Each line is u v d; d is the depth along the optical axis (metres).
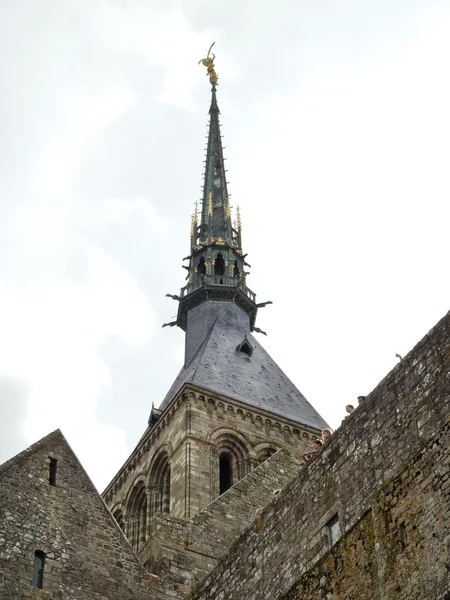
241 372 101.06
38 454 33.91
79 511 33.31
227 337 106.25
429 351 27.47
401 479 24.69
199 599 31.56
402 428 27.30
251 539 30.80
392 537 24.08
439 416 26.30
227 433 92.31
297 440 95.38
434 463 24.09
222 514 37.59
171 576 34.31
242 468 91.38
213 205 122.44
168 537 35.75
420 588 22.83
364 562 24.48
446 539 22.91
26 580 31.06
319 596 25.19
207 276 113.19
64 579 31.66
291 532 29.31
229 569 31.05
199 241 118.44
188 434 90.31
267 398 98.56
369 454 27.94
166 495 90.50
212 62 141.25
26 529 32.03
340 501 28.12
